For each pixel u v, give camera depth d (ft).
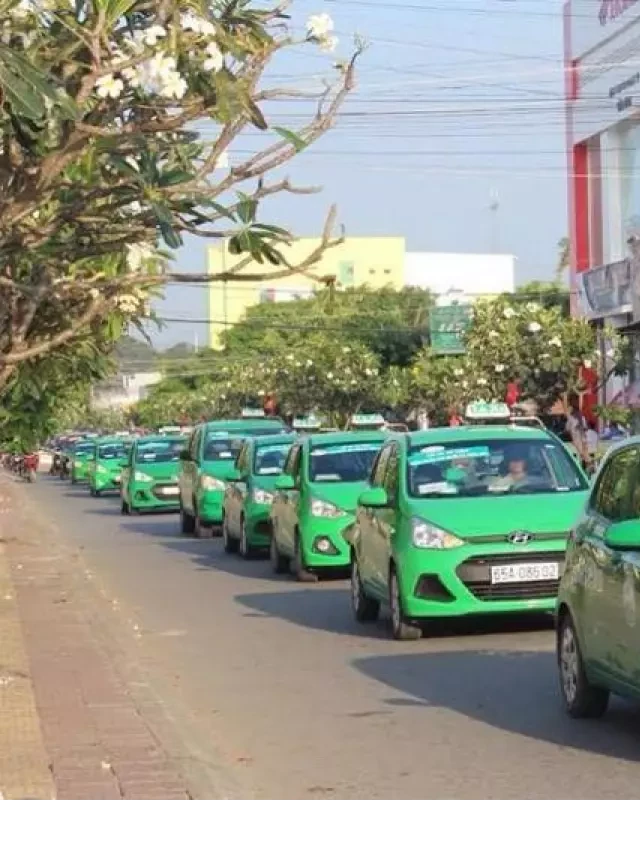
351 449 65.77
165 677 40.60
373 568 48.14
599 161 148.97
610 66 142.41
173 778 26.18
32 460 223.10
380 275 331.98
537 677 37.78
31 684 36.68
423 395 149.59
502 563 42.75
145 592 63.62
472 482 46.21
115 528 108.47
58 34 25.08
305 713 34.40
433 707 34.40
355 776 27.61
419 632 44.88
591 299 142.31
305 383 184.24
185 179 25.63
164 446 129.59
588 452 116.57
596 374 126.72
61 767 27.09
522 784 26.37
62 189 26.35
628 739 29.96
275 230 26.02
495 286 344.49
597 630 30.07
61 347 39.81
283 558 68.80
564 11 152.15
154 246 30.76
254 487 77.05
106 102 24.86
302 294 301.43
